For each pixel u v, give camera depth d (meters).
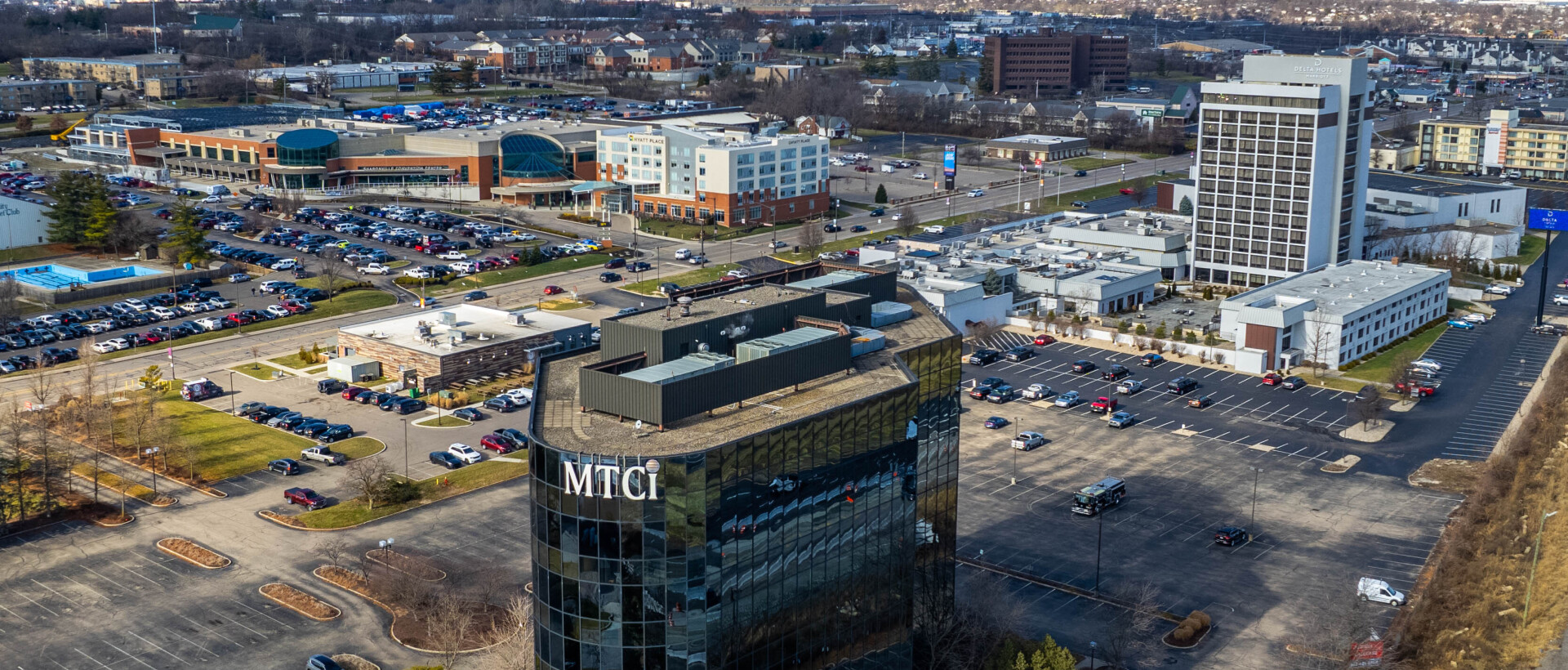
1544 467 175.38
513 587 142.50
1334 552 153.50
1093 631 133.88
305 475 176.38
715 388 103.00
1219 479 177.12
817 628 105.62
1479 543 153.50
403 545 153.12
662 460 90.75
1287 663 127.56
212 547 153.50
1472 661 126.88
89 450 183.62
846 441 104.06
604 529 92.56
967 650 123.88
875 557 110.19
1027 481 175.50
